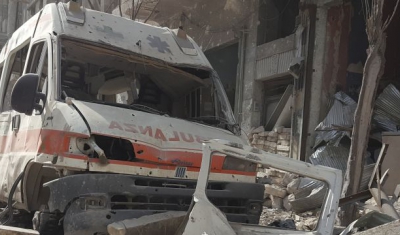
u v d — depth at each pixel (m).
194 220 3.27
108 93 5.70
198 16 14.32
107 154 4.08
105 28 5.13
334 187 3.34
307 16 10.43
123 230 3.48
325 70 10.32
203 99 5.62
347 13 10.52
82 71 5.36
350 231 3.56
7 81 5.98
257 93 12.37
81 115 4.07
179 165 4.19
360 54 10.63
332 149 9.45
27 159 4.32
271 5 12.48
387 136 8.06
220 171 4.42
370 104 6.16
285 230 3.45
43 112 4.27
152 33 5.48
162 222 3.64
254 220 4.43
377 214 3.60
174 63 5.31
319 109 10.25
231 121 5.27
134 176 3.95
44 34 4.89
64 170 3.99
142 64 5.37
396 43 10.53
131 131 4.12
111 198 3.92
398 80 10.47
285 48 11.17
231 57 13.97
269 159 3.40
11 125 5.12
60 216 4.11
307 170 3.38
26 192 4.45
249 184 4.43
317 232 3.19
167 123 4.45
